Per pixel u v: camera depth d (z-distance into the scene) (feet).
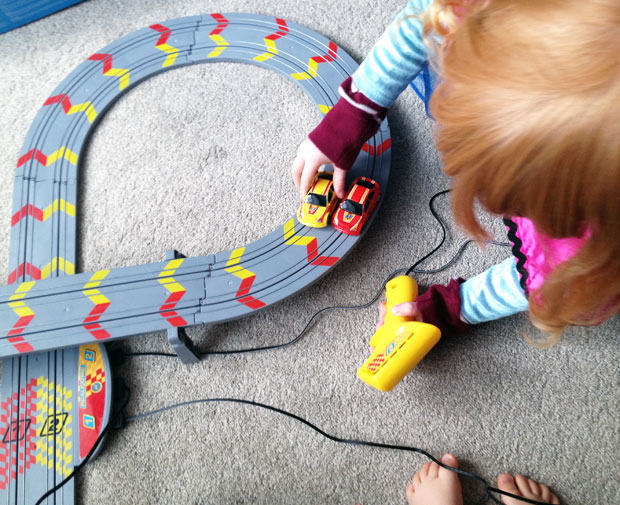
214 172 3.42
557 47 1.16
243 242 3.22
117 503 2.70
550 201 1.34
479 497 2.58
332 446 2.73
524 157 1.26
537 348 2.83
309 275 2.89
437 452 2.68
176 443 2.80
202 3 3.98
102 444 2.77
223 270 2.94
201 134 3.53
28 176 3.39
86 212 3.39
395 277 3.02
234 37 3.68
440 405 2.77
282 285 2.88
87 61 3.73
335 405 2.82
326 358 2.92
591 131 1.16
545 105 1.18
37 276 3.14
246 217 3.28
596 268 1.55
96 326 2.81
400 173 3.30
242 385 2.90
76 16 4.03
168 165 3.47
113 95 3.62
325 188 2.89
